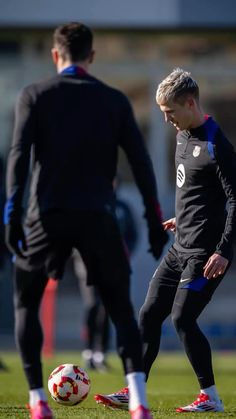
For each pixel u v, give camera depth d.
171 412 21.00
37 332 16.56
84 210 16.25
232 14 52.22
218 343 55.69
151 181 16.78
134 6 52.09
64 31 17.16
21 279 16.70
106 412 20.55
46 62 55.62
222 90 57.09
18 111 16.59
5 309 53.19
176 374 36.53
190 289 19.92
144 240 53.16
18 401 24.47
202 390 21.02
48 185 16.44
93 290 36.41
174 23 52.19
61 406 22.36
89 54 17.23
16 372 36.22
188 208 20.22
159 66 56.50
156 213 16.78
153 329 20.80
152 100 56.53
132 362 16.14
